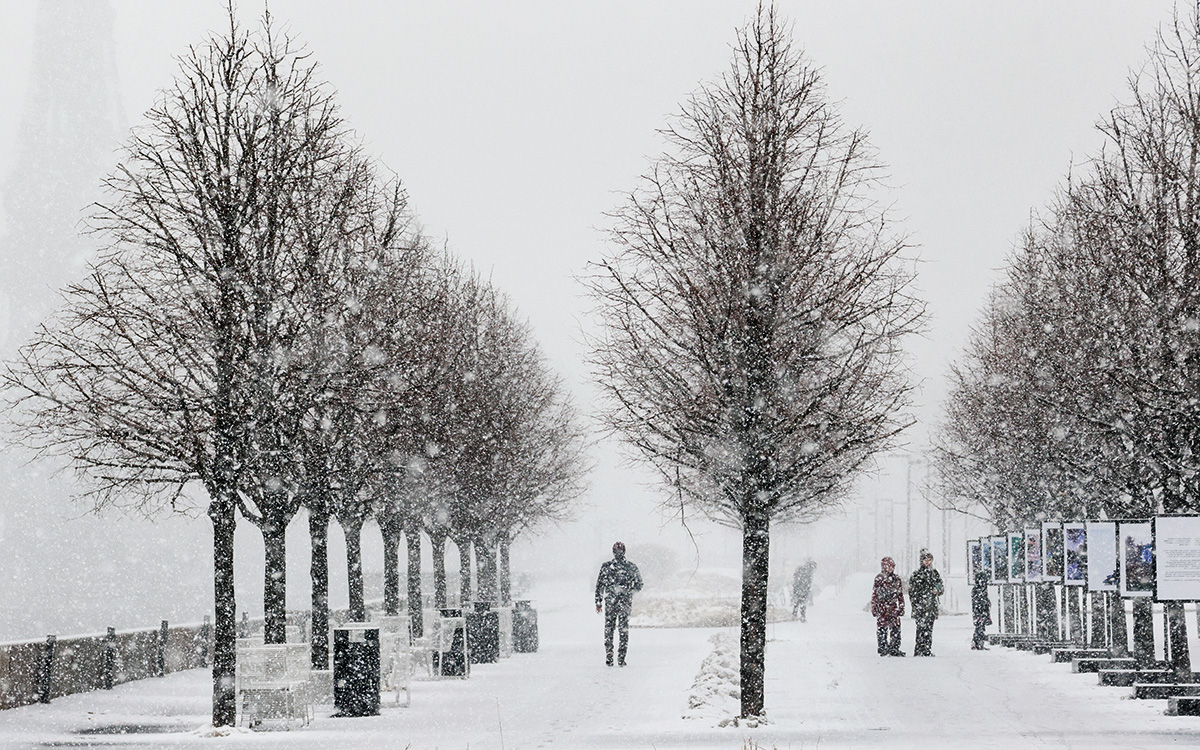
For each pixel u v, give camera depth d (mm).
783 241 35750
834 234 36750
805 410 34969
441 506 59906
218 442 36125
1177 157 42094
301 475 41719
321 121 41281
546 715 37094
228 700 34969
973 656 57000
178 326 37375
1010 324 57094
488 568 68562
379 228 48281
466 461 59562
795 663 53156
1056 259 48969
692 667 53438
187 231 38781
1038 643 58938
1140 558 37969
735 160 36500
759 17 37594
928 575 56906
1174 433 40781
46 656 42406
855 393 37188
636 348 36000
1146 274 41531
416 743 31281
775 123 36469
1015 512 64750
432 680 49438
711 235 35969
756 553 35188
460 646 50969
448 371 50500
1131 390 41031
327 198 43031
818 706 38000
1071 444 49312
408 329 47312
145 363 36875
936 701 39188
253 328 37812
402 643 46375
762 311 35000
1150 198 42469
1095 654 51906
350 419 43969
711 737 31219
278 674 35781
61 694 43469
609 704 39812
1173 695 39188
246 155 38094
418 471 51062
